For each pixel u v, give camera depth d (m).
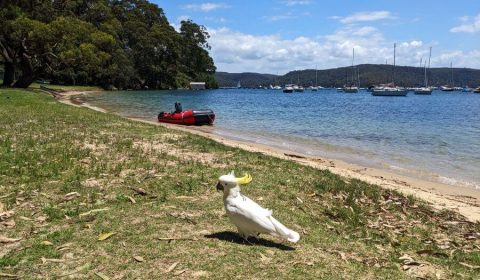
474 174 14.98
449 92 168.25
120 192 8.23
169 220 6.83
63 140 13.41
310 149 19.69
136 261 5.35
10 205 7.32
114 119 21.16
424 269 6.06
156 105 47.19
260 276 5.09
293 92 147.38
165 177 9.41
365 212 8.54
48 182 8.70
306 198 8.94
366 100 86.44
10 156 10.52
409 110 52.06
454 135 25.55
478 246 7.37
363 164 16.33
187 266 5.25
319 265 5.57
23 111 21.84
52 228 6.42
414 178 14.10
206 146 14.09
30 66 52.22
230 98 80.50
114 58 84.94
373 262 5.98
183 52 111.31
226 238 6.17
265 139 22.69
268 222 5.75
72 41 52.53
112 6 101.38
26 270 5.12
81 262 5.32
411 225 8.16
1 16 47.62
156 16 110.50
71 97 52.94
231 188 5.92
